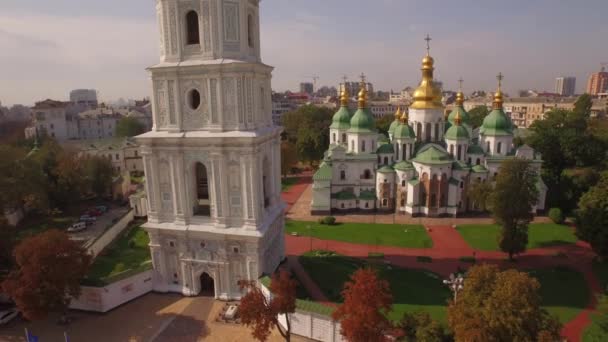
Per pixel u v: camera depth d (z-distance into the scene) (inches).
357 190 3506.4
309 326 1609.3
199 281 1919.3
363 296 1296.8
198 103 1801.2
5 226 1876.2
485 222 3166.8
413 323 1451.8
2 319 1700.3
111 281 1801.2
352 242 2780.5
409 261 2439.7
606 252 2251.5
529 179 2310.5
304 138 5039.4
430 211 3294.8
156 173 1836.9
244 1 1721.2
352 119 3528.5
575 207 3334.2
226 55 1706.4
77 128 6899.6
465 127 3678.6
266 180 2015.3
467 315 1262.3
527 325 1188.5
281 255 2190.0
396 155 3484.3
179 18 1708.9
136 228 3036.4
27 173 3002.0
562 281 2159.2
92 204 3777.1
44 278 1562.5
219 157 1727.4
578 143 3853.3
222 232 1774.1
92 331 1658.5
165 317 1744.6
